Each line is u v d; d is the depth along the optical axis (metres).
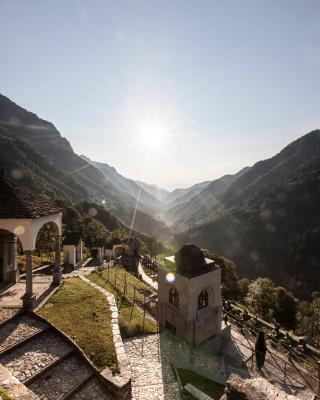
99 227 79.00
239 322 24.78
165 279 20.28
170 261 20.39
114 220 113.88
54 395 10.25
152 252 79.00
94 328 14.71
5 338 12.79
